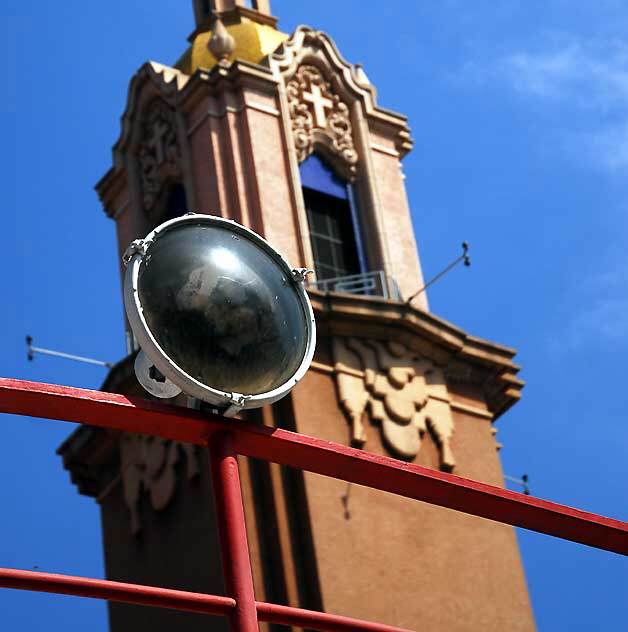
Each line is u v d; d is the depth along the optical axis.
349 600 25.64
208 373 6.65
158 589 6.34
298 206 29.06
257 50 31.27
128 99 31.88
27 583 6.25
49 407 6.40
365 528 26.62
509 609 27.28
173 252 6.79
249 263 6.91
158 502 27.66
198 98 30.12
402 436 27.59
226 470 6.58
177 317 6.65
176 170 30.30
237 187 28.95
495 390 29.64
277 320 6.85
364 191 30.66
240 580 6.38
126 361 27.86
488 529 28.11
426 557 26.97
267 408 26.92
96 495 29.64
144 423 6.57
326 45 31.66
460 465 28.11
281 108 30.22
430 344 28.61
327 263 29.47
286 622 6.80
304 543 26.14
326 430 26.84
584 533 7.41
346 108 31.47
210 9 32.12
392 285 29.41
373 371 27.83
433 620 26.30
